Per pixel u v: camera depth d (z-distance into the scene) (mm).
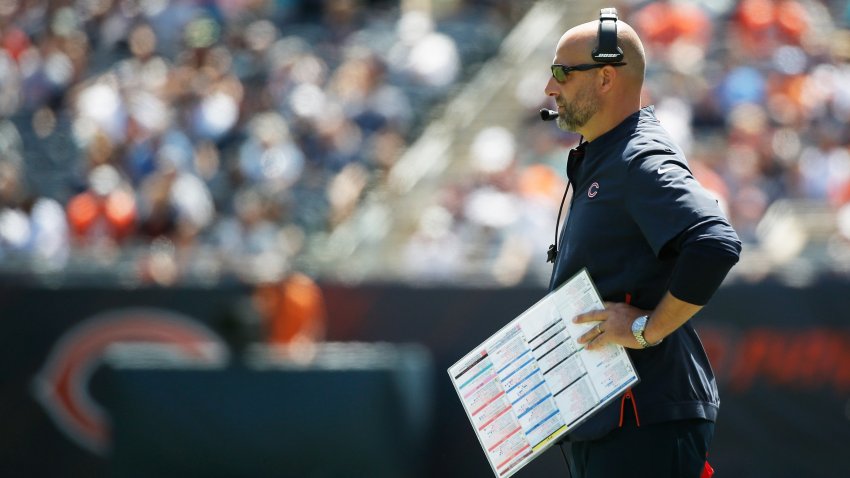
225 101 46750
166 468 18922
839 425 25875
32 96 51156
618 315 11688
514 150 43438
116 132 46188
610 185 11906
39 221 36844
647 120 12133
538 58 52125
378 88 47719
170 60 53938
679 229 11250
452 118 48562
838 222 36000
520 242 34406
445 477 26750
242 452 18594
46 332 28609
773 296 26266
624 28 12125
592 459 12203
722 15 49812
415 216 42188
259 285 27797
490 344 12383
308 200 41281
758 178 39688
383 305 27875
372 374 18875
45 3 56719
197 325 28312
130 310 28516
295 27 55625
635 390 11930
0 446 28359
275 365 18953
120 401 19000
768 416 26062
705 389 12172
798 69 45562
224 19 56094
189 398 18891
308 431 18703
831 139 40906
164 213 36875
